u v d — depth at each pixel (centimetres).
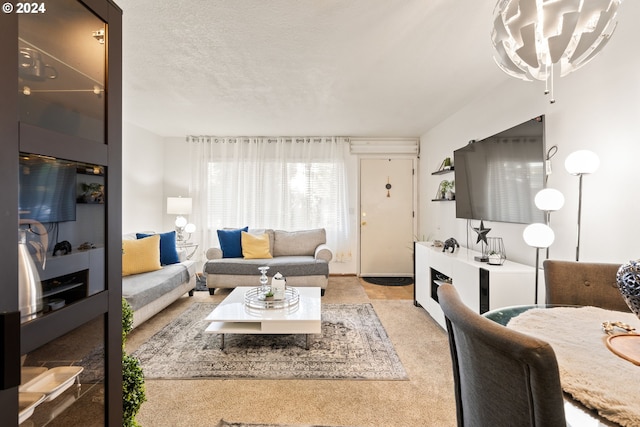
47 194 81
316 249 431
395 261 495
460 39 201
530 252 232
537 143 214
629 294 91
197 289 411
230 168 487
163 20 181
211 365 210
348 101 322
